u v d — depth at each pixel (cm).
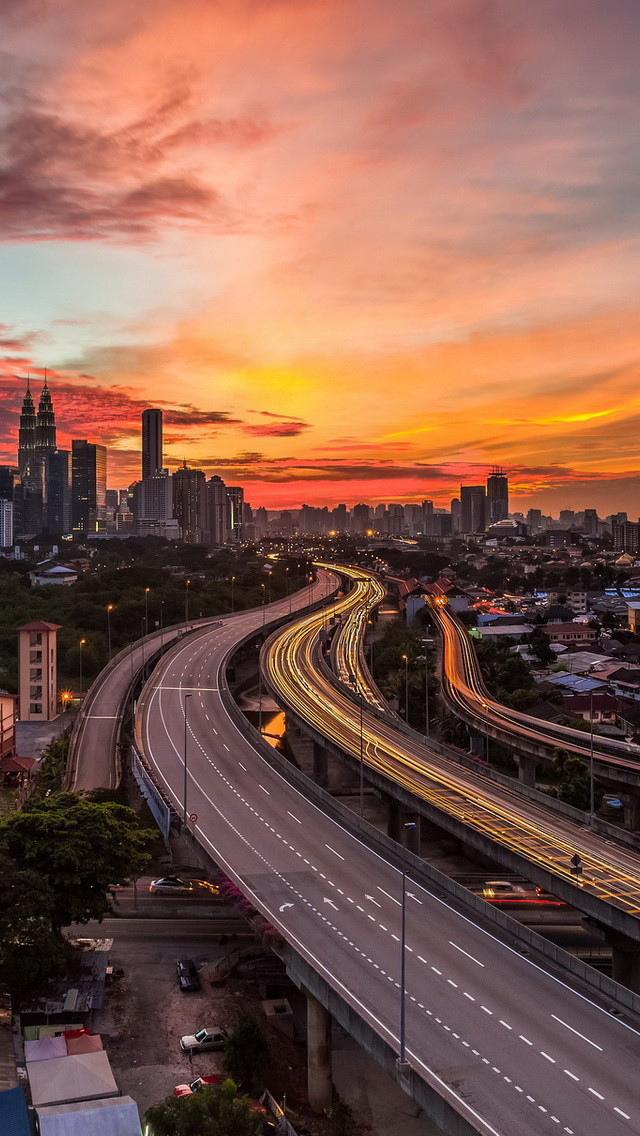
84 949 7656
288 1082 6275
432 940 6238
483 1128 4247
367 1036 5088
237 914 8600
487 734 14450
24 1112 5081
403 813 10775
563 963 5906
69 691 18438
